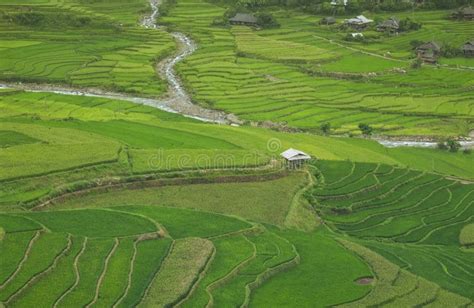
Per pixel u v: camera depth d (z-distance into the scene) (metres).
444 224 112.69
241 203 111.25
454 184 131.25
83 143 122.88
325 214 114.25
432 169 145.12
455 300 79.69
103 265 75.88
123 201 106.56
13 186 102.38
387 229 109.56
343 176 128.88
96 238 83.25
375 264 88.44
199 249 84.12
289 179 124.38
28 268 72.25
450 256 98.06
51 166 109.44
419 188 128.12
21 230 81.75
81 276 72.81
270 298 77.25
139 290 72.12
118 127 143.00
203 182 117.62
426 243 105.56
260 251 88.62
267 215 107.81
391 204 120.12
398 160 148.12
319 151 143.12
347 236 105.56
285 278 82.81
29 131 129.62
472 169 148.75
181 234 90.69
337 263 88.19
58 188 104.69
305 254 90.81
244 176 121.31
